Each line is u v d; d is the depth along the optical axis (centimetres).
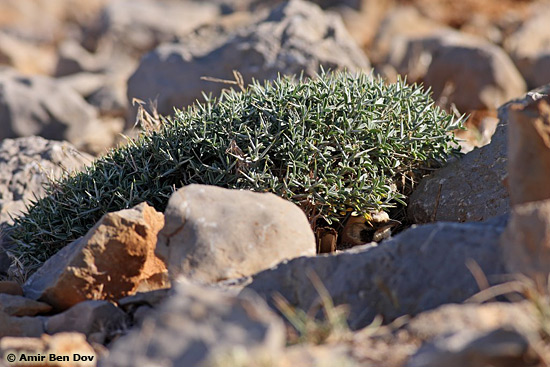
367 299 554
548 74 1912
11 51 2900
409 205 859
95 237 676
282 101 843
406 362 450
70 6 3741
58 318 635
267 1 2972
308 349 479
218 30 1541
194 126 838
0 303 662
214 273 623
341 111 839
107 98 1989
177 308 449
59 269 705
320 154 799
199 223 643
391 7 2711
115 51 2811
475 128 1295
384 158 833
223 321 440
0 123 1717
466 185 827
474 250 543
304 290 579
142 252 687
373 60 2197
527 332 434
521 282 503
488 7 2695
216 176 809
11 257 874
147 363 429
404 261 558
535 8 2698
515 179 573
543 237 504
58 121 1736
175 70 1375
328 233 799
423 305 539
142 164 852
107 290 680
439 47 1778
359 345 489
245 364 415
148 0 3122
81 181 856
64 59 2519
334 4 2664
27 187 1053
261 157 795
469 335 438
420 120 861
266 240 640
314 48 1326
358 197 798
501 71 1673
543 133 567
